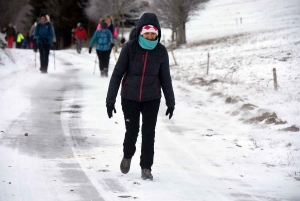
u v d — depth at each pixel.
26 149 14.08
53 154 13.70
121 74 11.27
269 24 78.88
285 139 16.30
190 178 11.83
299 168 13.17
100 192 10.30
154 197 10.06
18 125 17.31
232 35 73.06
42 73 35.22
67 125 17.86
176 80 33.75
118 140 15.77
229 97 23.55
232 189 11.06
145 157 11.46
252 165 13.44
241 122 19.45
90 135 16.36
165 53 11.22
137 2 89.94
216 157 14.16
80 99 23.66
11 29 67.62
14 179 11.04
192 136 16.88
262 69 38.00
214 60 48.81
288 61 40.44
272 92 26.34
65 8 102.00
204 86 29.70
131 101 11.30
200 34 83.81
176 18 76.75
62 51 73.12
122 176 11.70
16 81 28.53
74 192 10.27
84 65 46.09
